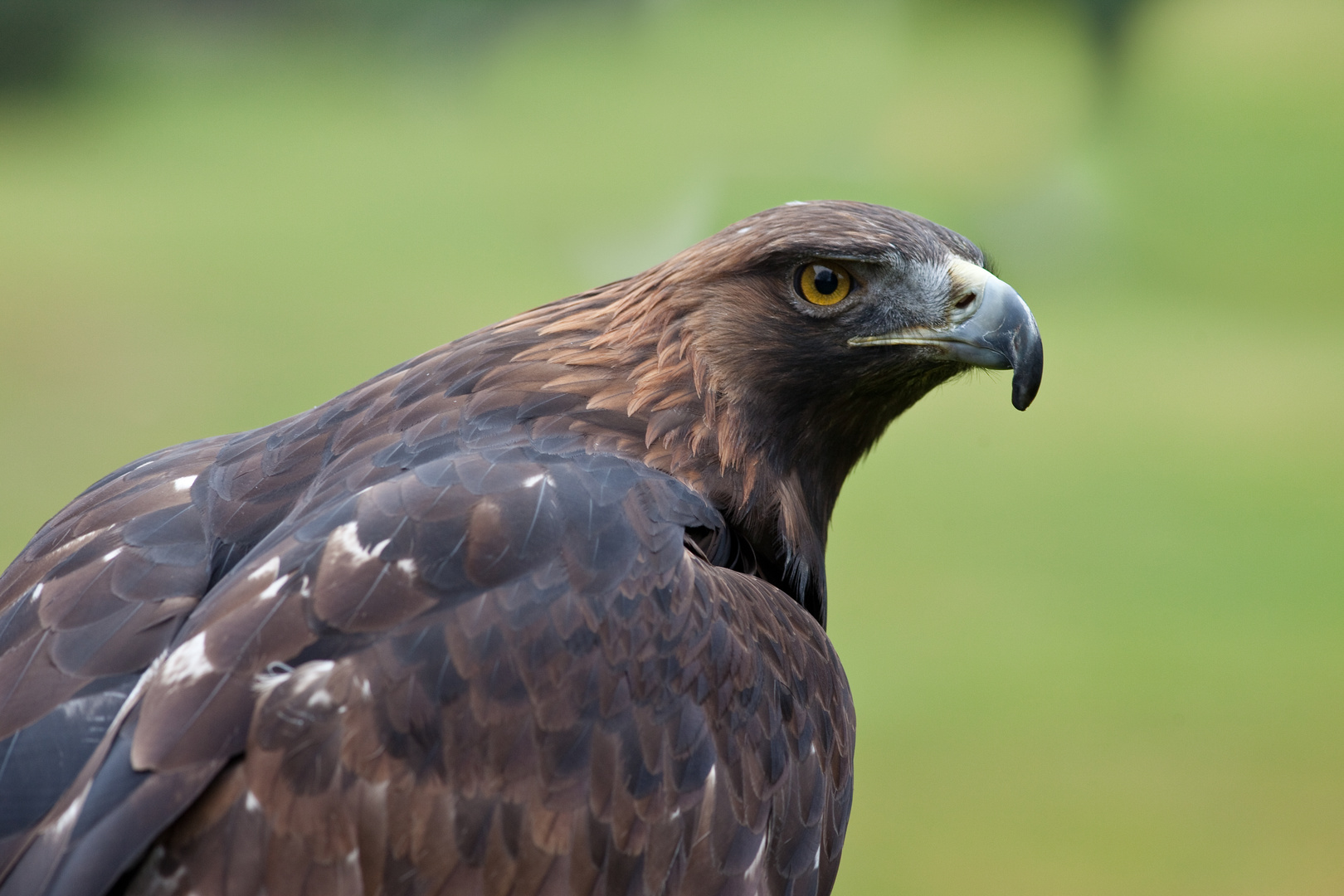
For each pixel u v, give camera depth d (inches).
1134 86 1505.9
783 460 223.9
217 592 168.9
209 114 2482.8
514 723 165.5
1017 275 1337.4
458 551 170.6
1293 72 1390.3
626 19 2625.5
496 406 202.8
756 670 186.5
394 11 2874.0
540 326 220.1
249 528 184.9
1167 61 1491.1
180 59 2773.1
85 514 193.6
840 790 200.4
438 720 161.3
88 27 2447.1
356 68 2815.0
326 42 2888.8
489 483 179.5
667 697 176.2
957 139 1508.4
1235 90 1408.7
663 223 1528.1
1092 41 1560.0
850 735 202.7
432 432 196.4
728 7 2294.5
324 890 155.0
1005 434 900.6
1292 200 1349.7
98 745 158.6
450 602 167.3
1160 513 747.4
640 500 188.5
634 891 173.0
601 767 170.2
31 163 2142.0
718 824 179.6
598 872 170.1
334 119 2522.1
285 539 172.7
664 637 177.2
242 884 152.3
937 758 524.1
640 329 216.5
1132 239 1355.8
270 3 2925.7
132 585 175.3
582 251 1457.9
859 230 218.8
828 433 229.8
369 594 164.9
